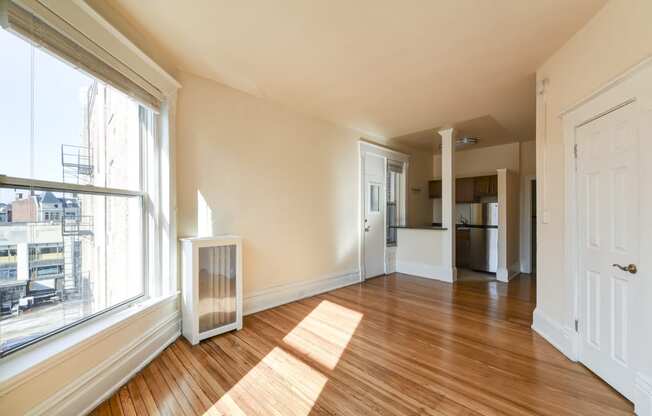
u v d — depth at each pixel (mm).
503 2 1756
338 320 2938
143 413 1576
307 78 2777
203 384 1836
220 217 2881
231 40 2156
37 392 1323
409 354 2227
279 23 1957
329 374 1953
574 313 2111
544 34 2086
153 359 2131
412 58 2418
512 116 3914
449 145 4559
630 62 1600
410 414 1562
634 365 1601
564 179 2219
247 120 3121
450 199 4605
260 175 3246
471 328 2732
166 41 2164
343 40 2158
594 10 1825
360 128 4527
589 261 1971
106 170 1918
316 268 3920
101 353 1679
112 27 1725
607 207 1809
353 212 4535
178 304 2502
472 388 1796
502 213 4770
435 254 4863
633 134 1607
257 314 3113
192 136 2658
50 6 1395
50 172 1523
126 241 2102
